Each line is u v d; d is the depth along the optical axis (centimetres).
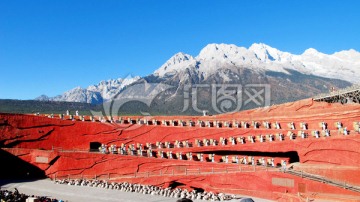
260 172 5472
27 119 6925
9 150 6700
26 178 6544
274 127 6197
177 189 5725
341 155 5172
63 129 6956
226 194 5428
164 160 6281
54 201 4722
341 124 5419
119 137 6969
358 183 4784
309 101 6066
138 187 5806
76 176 6425
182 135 6731
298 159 6197
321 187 4841
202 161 6106
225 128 6525
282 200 4962
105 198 5266
